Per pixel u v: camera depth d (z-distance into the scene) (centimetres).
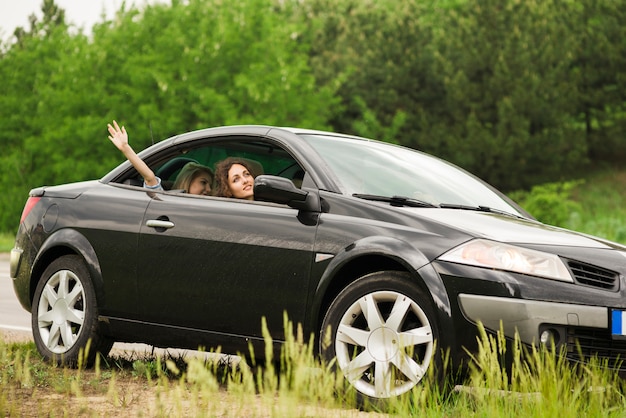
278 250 886
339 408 743
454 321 782
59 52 6200
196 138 1052
